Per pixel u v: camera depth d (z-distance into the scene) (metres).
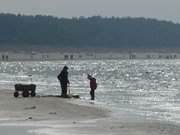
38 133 67.19
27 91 122.75
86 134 67.19
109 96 160.88
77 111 94.88
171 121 89.06
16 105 101.25
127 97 159.12
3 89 161.62
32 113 90.50
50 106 99.88
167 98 158.12
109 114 93.62
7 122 79.38
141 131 70.88
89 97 146.00
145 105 129.62
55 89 187.50
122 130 71.44
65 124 77.50
